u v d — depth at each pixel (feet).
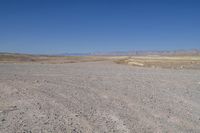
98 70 98.07
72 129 22.24
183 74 82.38
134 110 29.53
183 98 37.29
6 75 68.54
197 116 27.32
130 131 21.93
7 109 28.89
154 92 42.37
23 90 42.11
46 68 107.55
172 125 23.95
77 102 33.45
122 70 100.42
